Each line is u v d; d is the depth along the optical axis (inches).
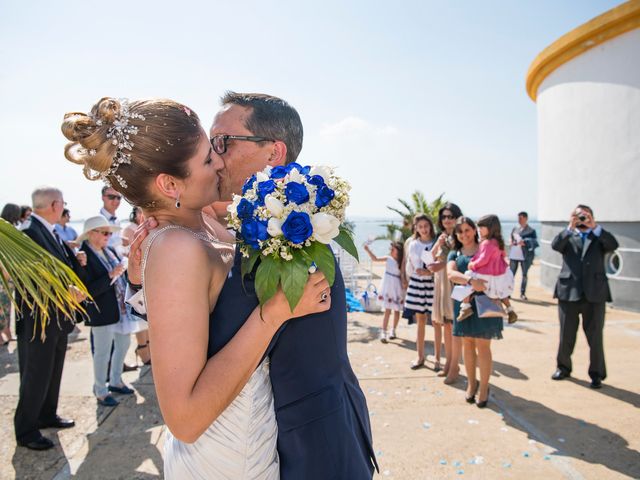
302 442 47.9
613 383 190.4
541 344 249.8
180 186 46.6
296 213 42.3
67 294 92.2
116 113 44.6
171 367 39.0
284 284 41.9
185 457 48.3
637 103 301.3
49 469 126.8
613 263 328.2
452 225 195.6
